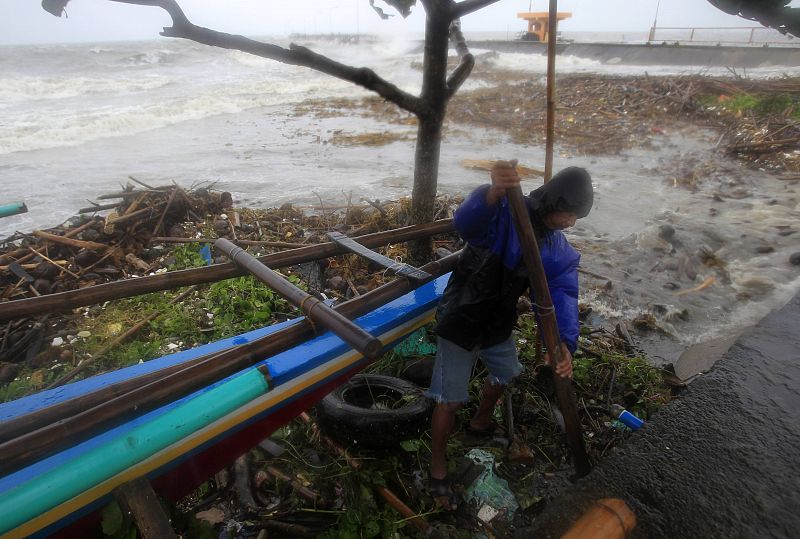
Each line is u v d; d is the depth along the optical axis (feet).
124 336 14.99
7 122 45.78
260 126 50.06
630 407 12.87
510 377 10.24
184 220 22.61
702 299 18.58
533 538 7.41
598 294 18.74
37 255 18.31
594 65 102.58
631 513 6.04
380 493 10.12
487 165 35.27
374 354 7.38
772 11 5.45
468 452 11.27
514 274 8.52
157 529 6.73
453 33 15.16
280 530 9.55
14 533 6.42
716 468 8.13
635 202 28.40
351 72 11.12
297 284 17.85
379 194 29.27
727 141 40.09
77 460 5.86
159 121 50.60
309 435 11.45
